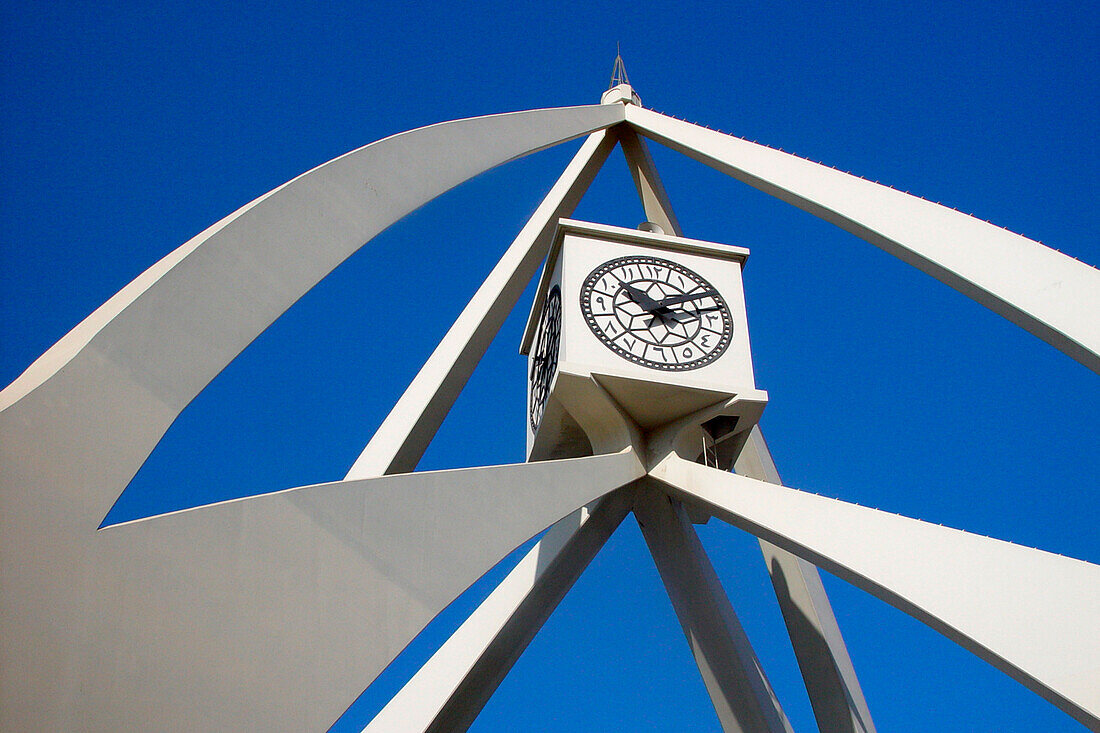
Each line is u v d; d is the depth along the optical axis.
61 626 7.77
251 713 8.15
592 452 14.38
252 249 9.79
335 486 9.23
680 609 15.05
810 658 15.48
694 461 14.48
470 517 9.98
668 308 14.45
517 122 13.95
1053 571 9.98
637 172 18.00
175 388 8.86
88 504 8.14
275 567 8.66
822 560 11.28
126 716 7.75
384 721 13.71
